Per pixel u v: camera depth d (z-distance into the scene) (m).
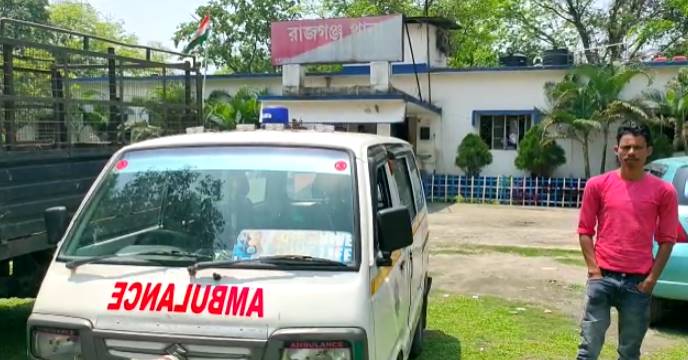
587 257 4.44
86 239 3.45
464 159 20.27
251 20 38.50
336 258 3.12
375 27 17.08
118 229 3.46
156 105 7.25
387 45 17.05
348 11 33.84
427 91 21.30
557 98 19.16
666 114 18.31
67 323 3.06
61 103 5.85
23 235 5.00
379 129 18.45
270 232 3.28
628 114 18.16
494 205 19.44
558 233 13.59
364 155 3.60
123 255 3.31
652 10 30.84
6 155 4.87
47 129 5.85
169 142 3.78
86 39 6.85
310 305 2.93
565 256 10.80
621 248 4.29
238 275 3.05
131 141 6.89
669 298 6.26
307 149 3.59
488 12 33.53
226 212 3.41
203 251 3.27
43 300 3.17
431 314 7.12
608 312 4.43
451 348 5.95
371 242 3.22
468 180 20.28
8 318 6.76
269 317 2.91
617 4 31.02
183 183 3.56
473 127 21.02
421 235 5.49
